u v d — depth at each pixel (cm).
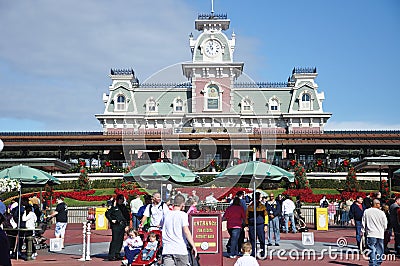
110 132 6494
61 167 3125
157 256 1362
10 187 1928
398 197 1759
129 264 1452
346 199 4112
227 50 5903
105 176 5141
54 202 4184
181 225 1034
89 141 5797
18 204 1991
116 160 5672
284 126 7131
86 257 1683
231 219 1661
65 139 5812
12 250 1739
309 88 7200
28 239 1691
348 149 6000
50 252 1911
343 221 3412
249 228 1669
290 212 2642
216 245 1366
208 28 5959
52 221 3228
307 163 5444
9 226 1778
